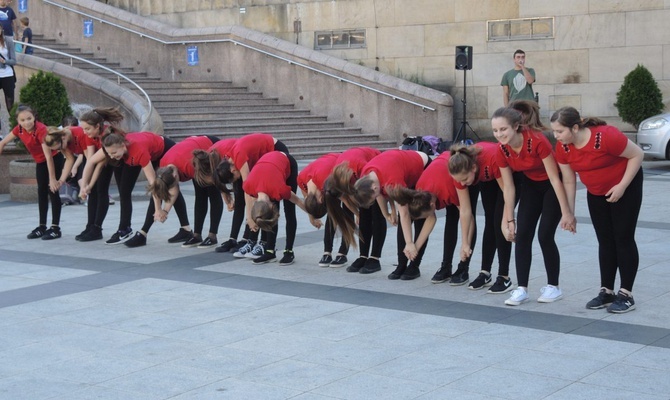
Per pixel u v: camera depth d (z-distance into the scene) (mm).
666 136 16469
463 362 5453
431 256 8969
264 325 6430
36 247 9922
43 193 10516
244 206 9344
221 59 23234
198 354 5738
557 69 20109
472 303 7004
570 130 6199
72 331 6367
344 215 7645
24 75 20500
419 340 5961
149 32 23625
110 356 5742
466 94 21125
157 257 9188
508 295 7246
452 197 7320
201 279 8070
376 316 6633
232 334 6199
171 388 5086
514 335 6031
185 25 24969
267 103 22203
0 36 16266
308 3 22969
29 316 6816
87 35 24516
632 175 6285
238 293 7480
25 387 5164
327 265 8539
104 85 19484
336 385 5070
